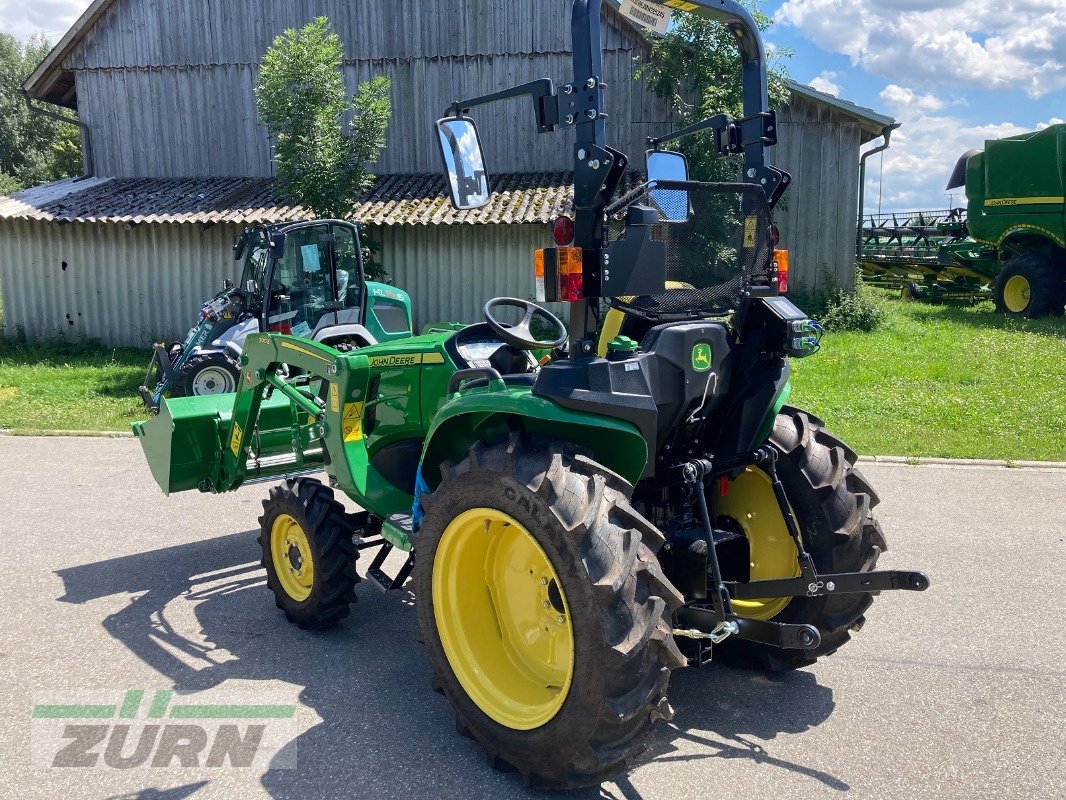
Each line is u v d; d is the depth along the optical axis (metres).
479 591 3.27
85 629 4.27
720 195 3.31
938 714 3.47
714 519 3.71
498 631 3.27
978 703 3.55
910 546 5.47
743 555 3.59
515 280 14.47
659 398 3.08
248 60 16.30
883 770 3.07
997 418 8.82
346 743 3.25
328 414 4.27
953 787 2.96
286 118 12.74
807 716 3.46
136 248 14.98
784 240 15.86
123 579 4.95
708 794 2.93
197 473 5.06
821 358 12.07
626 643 2.61
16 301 15.30
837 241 15.67
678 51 13.48
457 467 3.10
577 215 3.00
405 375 4.37
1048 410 9.10
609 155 2.87
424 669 3.87
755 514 3.79
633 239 3.06
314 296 10.15
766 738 3.29
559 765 2.81
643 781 3.01
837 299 15.50
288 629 4.30
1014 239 16.17
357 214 13.88
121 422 9.24
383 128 13.31
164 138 16.73
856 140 15.34
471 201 3.41
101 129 16.89
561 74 15.72
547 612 3.13
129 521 6.02
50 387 11.27
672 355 3.09
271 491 4.34
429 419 4.29
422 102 16.12
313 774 3.04
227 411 5.07
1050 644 4.11
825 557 3.51
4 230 15.07
